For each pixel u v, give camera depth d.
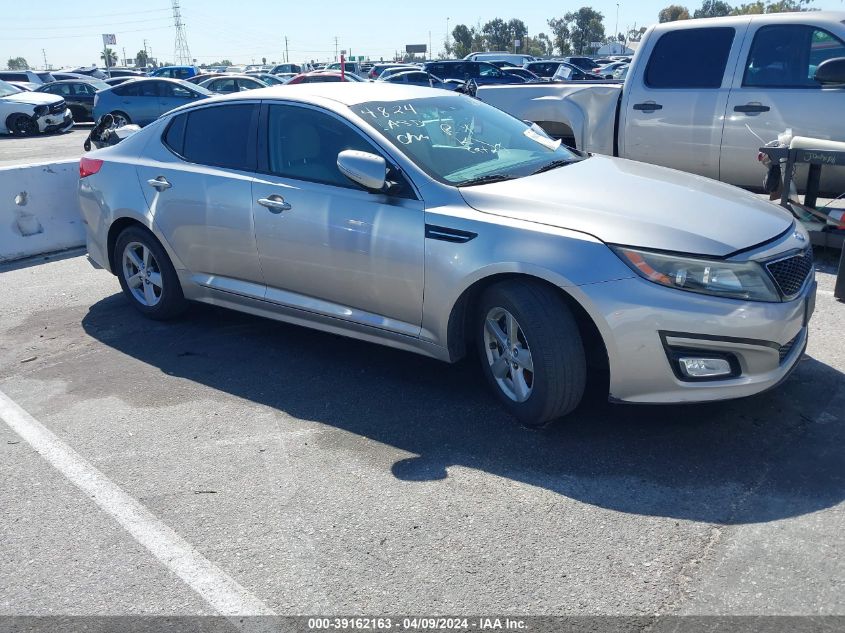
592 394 4.12
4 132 21.39
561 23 111.62
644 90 7.43
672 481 3.29
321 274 4.38
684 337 3.35
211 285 5.04
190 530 3.13
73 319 5.74
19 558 3.01
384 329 4.22
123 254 5.57
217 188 4.80
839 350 4.52
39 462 3.71
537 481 3.34
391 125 4.32
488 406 4.07
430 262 3.86
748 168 7.00
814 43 6.56
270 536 3.06
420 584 2.75
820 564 2.74
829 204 6.53
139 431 3.97
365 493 3.32
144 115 19.77
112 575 2.89
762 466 3.37
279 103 4.66
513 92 8.30
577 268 3.44
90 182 5.64
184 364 4.83
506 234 3.64
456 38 112.38
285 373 4.62
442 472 3.46
